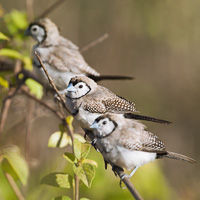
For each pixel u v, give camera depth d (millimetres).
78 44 17062
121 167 8273
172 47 18094
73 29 16984
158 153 8438
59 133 8594
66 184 7059
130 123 8305
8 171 7520
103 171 9594
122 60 17547
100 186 9531
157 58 18125
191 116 18531
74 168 6719
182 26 17578
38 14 15891
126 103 9352
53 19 16625
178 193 16906
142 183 10281
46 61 10812
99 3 17281
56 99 10500
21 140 12070
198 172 17609
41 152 12391
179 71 18547
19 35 11836
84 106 9055
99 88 9453
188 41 17922
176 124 18391
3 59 11758
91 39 17188
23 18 11961
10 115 12195
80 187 9430
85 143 7004
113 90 17516
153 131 18219
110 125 8055
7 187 7539
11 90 11062
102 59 17281
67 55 10984
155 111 18188
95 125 8016
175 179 17172
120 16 17406
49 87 10977
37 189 10023
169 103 18453
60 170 9742
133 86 17859
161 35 17766
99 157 9641
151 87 18188
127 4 17375
